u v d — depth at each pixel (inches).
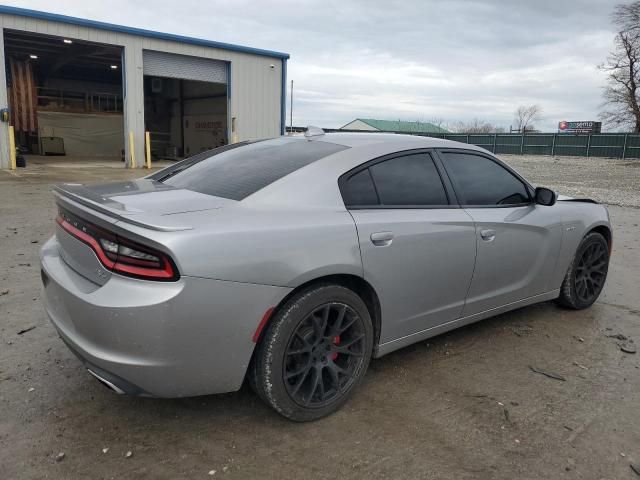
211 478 91.3
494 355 144.8
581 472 96.0
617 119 1980.8
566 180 798.5
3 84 693.3
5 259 224.7
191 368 92.9
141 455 96.9
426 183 132.5
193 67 890.7
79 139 1168.8
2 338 144.5
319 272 103.4
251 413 112.0
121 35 794.2
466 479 93.1
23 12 697.0
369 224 113.9
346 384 114.0
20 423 105.3
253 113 965.8
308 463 96.1
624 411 117.3
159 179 137.9
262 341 100.7
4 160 708.0
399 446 102.0
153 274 88.5
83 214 99.0
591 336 160.7
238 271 93.5
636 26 1852.9
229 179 119.6
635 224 379.9
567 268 173.0
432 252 125.9
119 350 89.7
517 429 108.9
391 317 121.7
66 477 90.3
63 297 98.6
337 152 122.6
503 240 145.1
